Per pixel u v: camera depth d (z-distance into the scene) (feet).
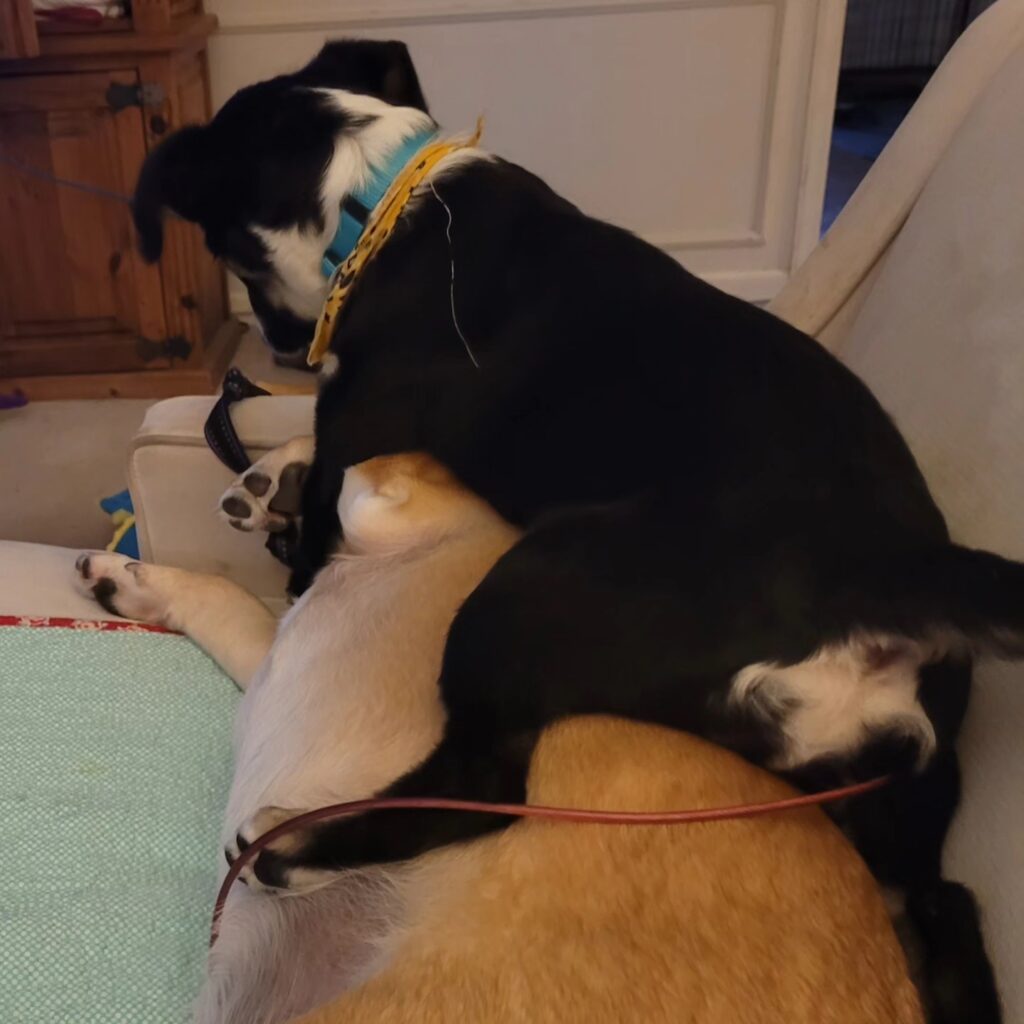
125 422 10.08
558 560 3.39
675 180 11.85
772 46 11.23
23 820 3.90
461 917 3.07
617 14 10.99
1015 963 2.74
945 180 4.33
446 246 4.44
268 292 5.16
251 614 4.75
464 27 10.96
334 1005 2.92
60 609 4.89
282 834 3.36
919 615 2.94
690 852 3.05
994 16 4.75
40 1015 3.32
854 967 2.89
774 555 3.16
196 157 4.95
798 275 5.37
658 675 3.19
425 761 3.44
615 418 3.79
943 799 3.18
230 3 10.68
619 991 2.81
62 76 9.14
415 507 4.23
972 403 3.54
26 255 9.86
